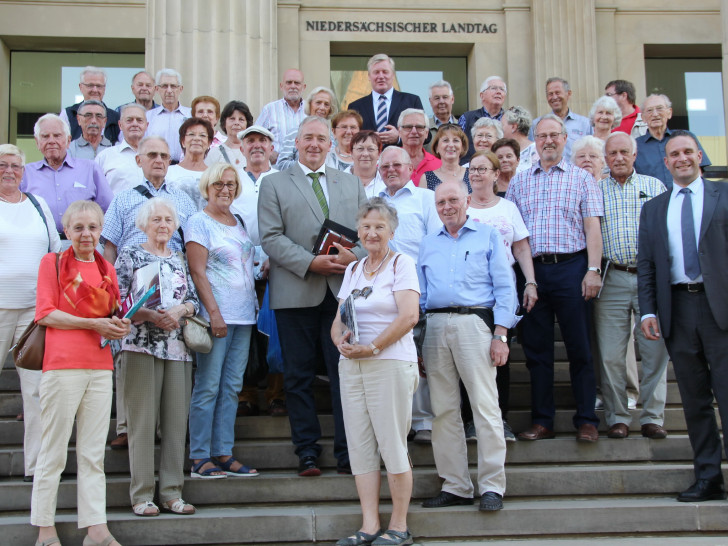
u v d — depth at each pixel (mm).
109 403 5090
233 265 5953
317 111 8336
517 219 6477
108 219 6168
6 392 6676
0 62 11836
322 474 5789
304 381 5867
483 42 12164
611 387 6383
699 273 5699
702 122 12727
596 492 5816
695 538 5371
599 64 12250
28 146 12062
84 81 9016
